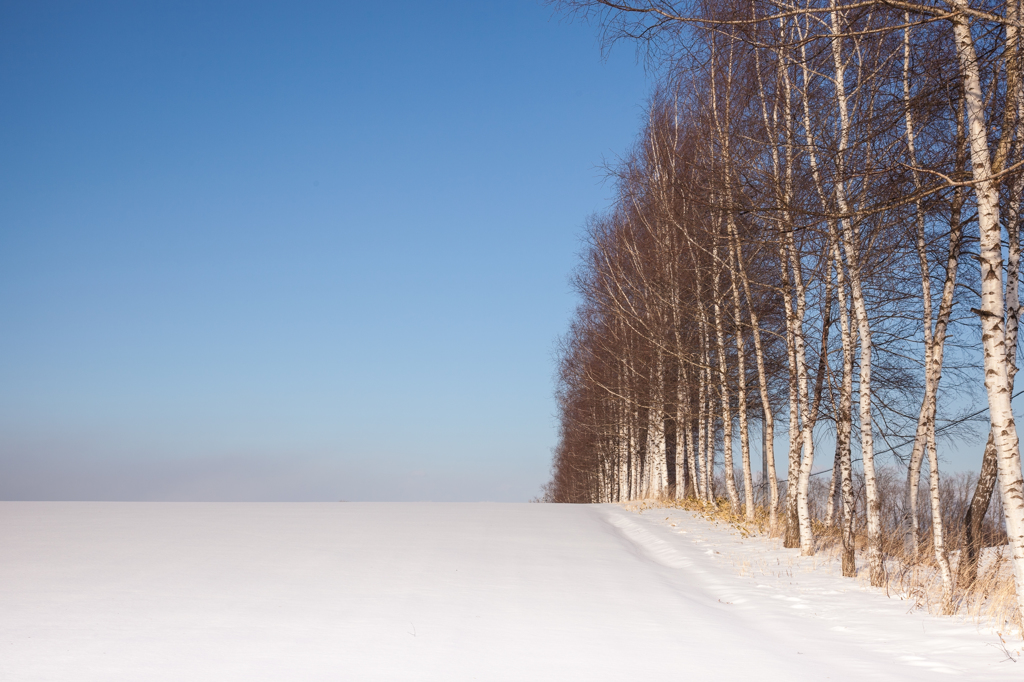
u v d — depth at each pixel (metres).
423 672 7.33
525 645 8.57
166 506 26.67
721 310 23.48
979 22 9.50
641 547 18.92
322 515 23.27
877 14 11.62
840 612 11.16
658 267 26.03
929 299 14.66
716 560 16.34
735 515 24.12
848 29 9.75
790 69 15.12
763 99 15.07
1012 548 9.05
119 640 8.43
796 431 18.69
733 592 12.70
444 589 11.97
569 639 8.93
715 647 8.73
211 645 8.27
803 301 17.28
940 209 12.76
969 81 9.27
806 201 13.52
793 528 18.28
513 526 20.95
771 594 12.52
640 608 10.97
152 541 16.91
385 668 7.45
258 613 9.98
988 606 11.29
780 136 14.81
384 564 14.27
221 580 12.38
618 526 23.53
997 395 9.09
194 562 14.16
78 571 13.05
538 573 13.71
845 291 15.35
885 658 8.41
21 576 12.52
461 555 15.59
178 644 8.30
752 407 28.23
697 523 23.47
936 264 15.93
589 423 46.62
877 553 13.48
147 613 9.88
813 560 16.02
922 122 11.72
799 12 9.21
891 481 24.72
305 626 9.29
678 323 24.94
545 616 10.23
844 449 14.80
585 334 38.31
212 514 23.45
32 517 22.28
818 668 7.83
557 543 17.78
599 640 8.92
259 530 19.12
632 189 24.94
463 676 7.22
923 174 10.16
